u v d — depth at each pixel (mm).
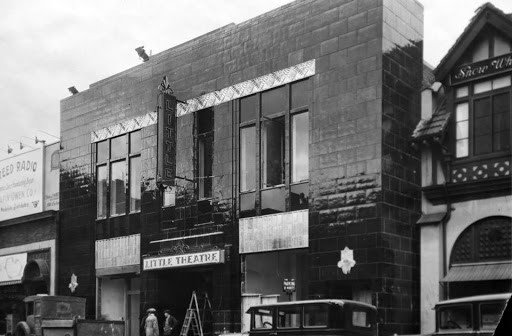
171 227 19312
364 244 14570
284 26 17125
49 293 23734
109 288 22266
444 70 14836
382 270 14195
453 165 14727
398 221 14758
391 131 14953
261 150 17359
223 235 17797
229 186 17859
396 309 14281
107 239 21953
